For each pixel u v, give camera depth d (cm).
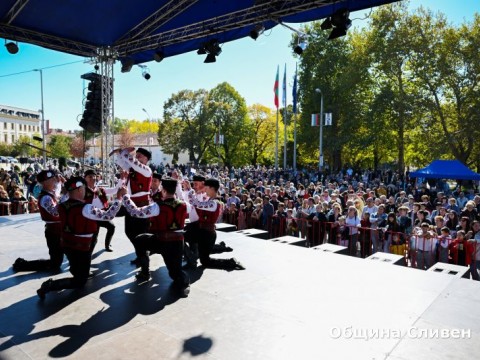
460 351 320
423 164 3628
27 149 7881
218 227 866
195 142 4697
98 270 531
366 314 392
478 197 1256
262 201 1159
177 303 417
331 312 397
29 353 312
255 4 786
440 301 428
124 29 973
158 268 545
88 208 416
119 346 324
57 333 346
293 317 384
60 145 6234
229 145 4928
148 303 417
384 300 430
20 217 941
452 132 2916
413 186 2183
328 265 566
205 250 544
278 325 366
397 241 866
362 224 953
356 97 3453
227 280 495
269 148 5366
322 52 3741
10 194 1359
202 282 487
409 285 480
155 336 342
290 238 796
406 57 2952
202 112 4662
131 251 630
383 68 3067
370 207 1075
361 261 591
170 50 1045
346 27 716
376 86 3388
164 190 450
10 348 319
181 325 365
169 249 445
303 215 1056
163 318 379
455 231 902
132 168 509
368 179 2861
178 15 862
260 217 1098
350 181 2536
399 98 2964
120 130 8725
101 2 819
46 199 509
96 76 1112
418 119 2981
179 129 4806
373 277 512
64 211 421
